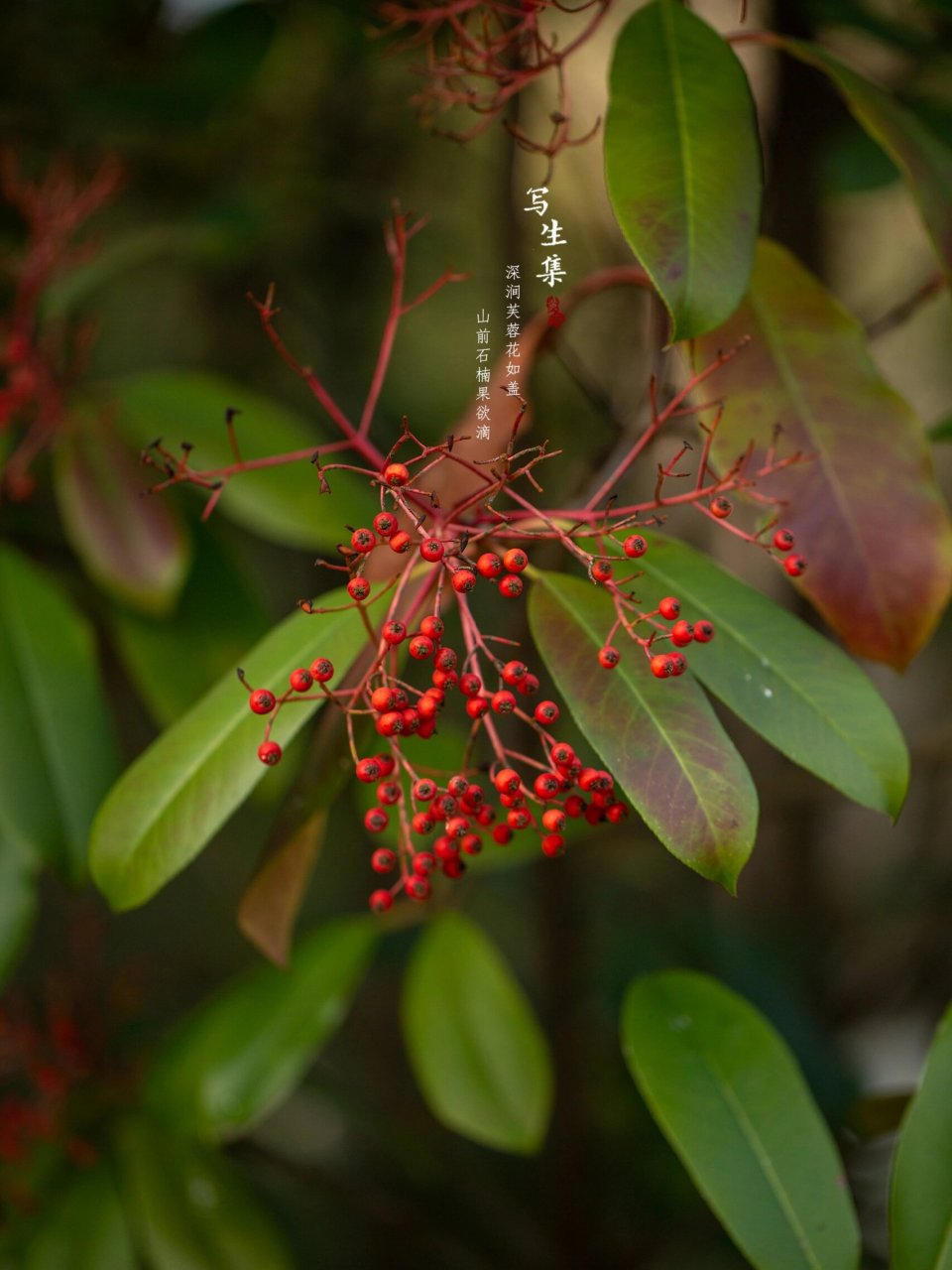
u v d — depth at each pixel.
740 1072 0.69
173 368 1.14
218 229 0.87
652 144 0.65
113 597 0.82
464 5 0.70
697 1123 0.68
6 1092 0.97
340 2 0.84
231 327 1.12
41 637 0.79
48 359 0.82
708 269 0.64
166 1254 0.80
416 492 0.63
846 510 0.69
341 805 1.26
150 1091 0.82
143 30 0.94
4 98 0.93
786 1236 0.67
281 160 1.06
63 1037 0.86
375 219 1.05
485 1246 1.03
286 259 1.09
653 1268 1.03
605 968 1.06
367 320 1.11
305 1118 1.17
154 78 0.88
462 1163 1.14
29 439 0.82
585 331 1.00
